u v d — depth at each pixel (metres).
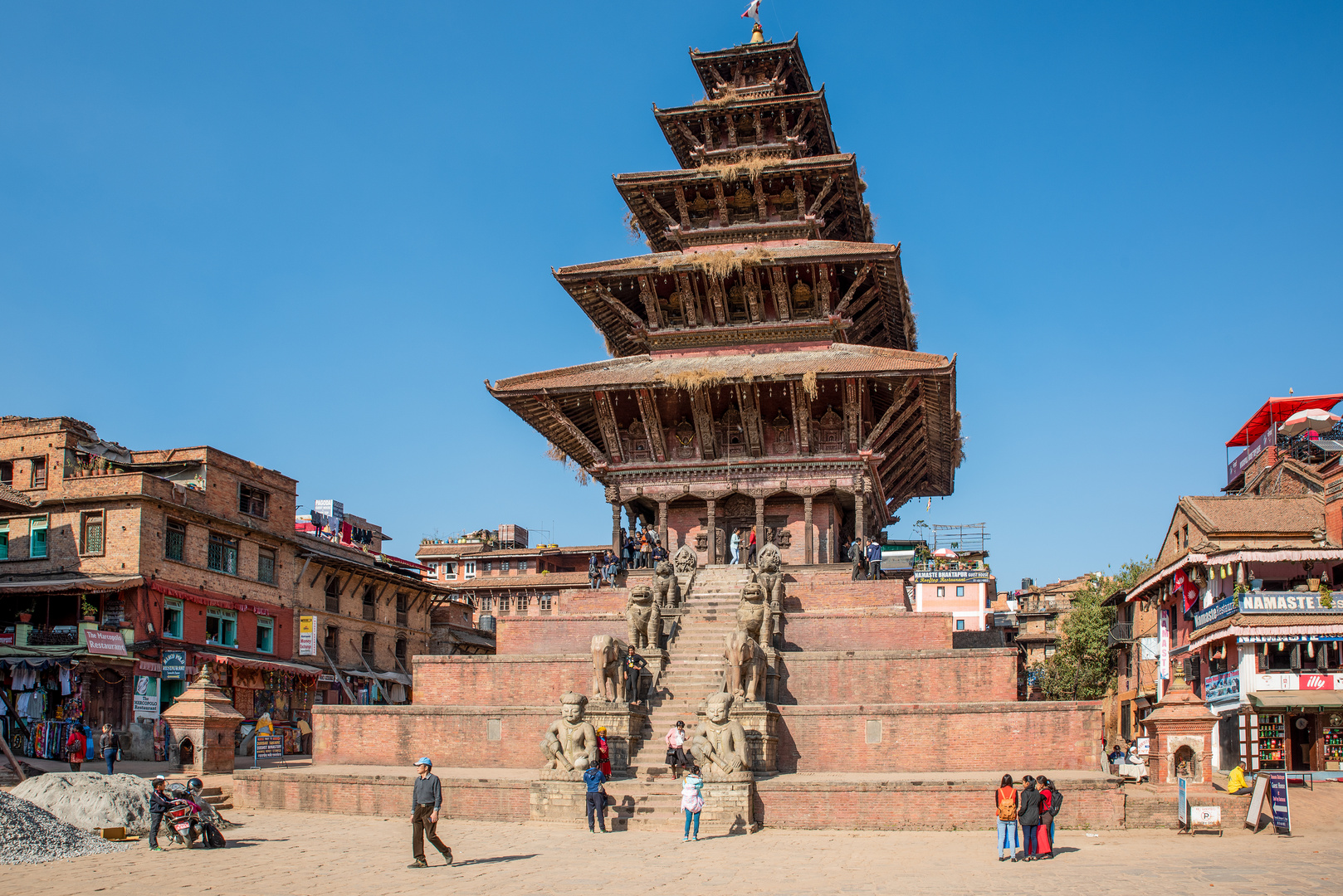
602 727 35.97
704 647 41.78
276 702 65.50
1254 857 26.53
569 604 47.00
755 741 35.28
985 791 31.84
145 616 55.97
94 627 55.16
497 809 34.03
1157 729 37.31
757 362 52.56
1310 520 56.75
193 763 40.12
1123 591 75.06
